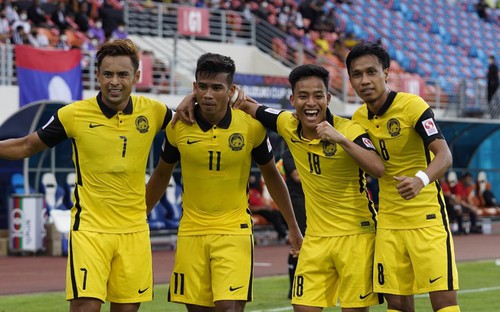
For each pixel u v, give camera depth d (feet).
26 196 74.74
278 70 113.39
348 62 28.89
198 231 29.43
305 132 29.07
